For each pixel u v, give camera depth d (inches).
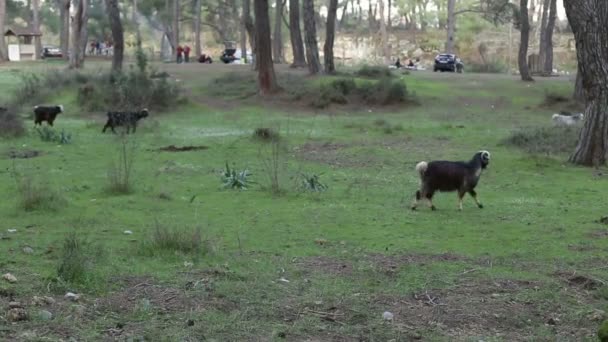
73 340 218.4
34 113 992.9
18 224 397.1
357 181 589.6
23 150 747.4
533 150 772.6
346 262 328.5
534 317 261.1
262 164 681.6
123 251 332.8
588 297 286.0
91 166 643.5
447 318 256.8
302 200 495.5
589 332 245.8
